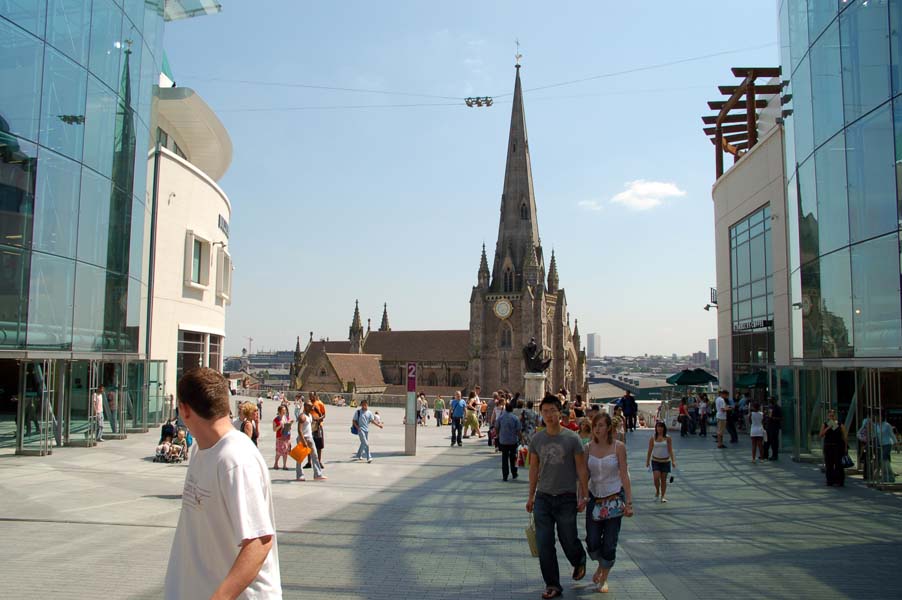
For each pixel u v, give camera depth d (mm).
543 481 9109
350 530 12898
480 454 26562
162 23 33531
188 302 40000
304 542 11906
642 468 22516
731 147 46969
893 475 18219
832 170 22031
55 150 23625
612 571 10273
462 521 13820
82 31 25188
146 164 31250
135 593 8906
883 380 19797
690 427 36875
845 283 21156
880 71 19047
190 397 4398
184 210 39188
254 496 4266
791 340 26906
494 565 10500
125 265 28906
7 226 21516
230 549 4258
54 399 25500
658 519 14312
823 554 11367
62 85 24031
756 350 34938
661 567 10508
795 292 26516
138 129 30172
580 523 14383
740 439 33062
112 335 27766
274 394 78812
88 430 25812
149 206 35156
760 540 12391
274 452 26781
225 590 3957
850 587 9500
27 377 23156
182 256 39000
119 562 10336
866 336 19906
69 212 24422
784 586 9531
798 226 25391
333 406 69812
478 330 108625
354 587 9312
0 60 21203
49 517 13375
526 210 111000
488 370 108188
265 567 4398
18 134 21938
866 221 19859
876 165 19281
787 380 26766
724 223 40312
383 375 123375
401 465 23031
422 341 124375
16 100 21875
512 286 108938
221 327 47219
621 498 9250
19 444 22938
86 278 25578
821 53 22766
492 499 16484
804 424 23875
